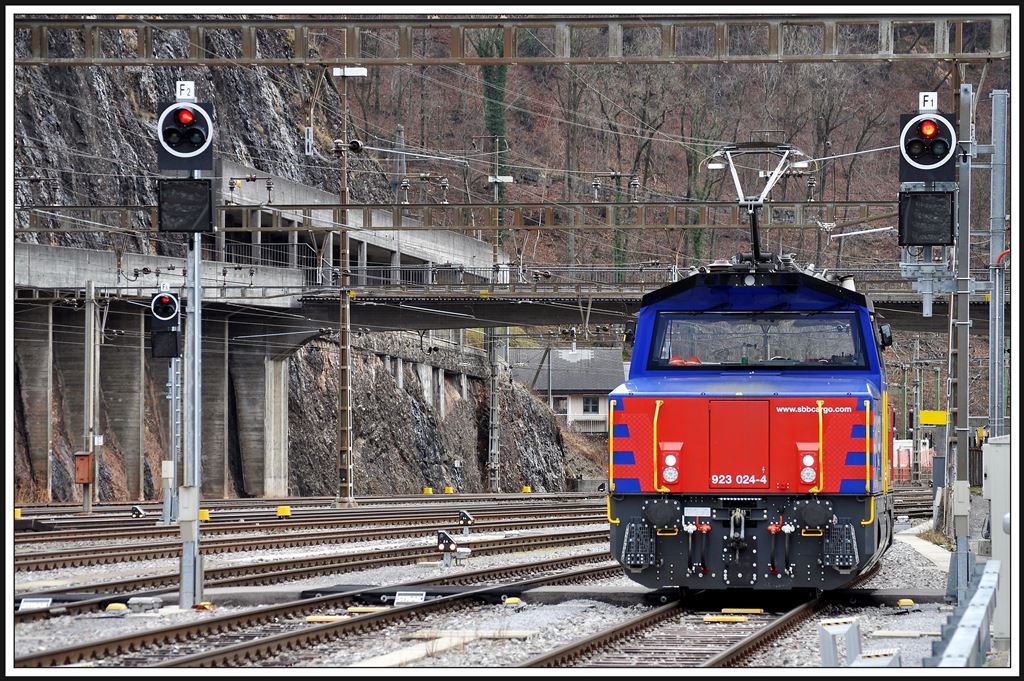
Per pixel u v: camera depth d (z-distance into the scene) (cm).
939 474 7412
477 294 14212
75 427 13250
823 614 4359
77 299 11644
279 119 19362
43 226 13362
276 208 7781
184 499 4303
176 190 4278
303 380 17112
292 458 16562
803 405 4181
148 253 15388
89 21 5344
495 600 4575
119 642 3391
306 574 5459
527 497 15825
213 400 15150
